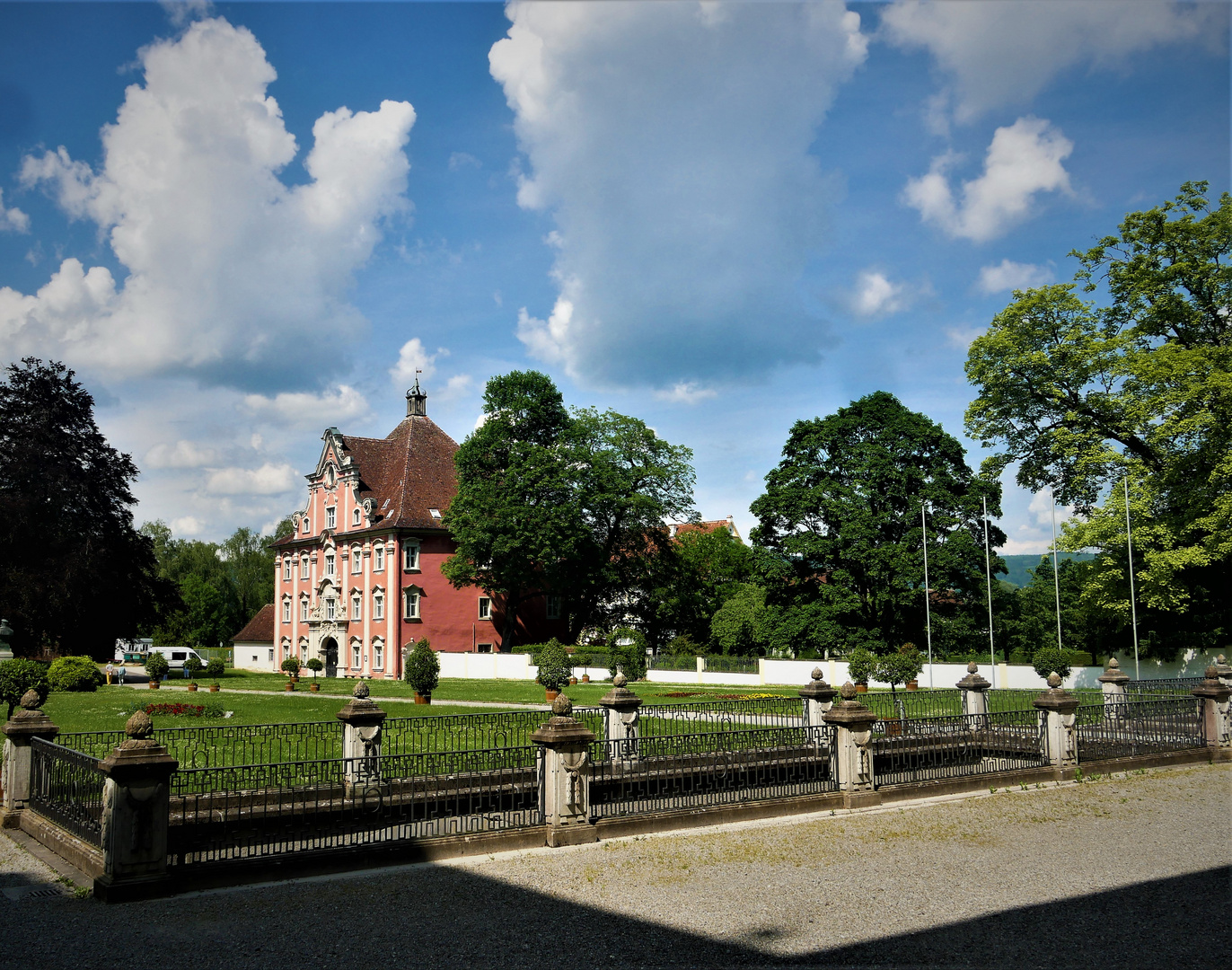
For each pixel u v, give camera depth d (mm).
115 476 51656
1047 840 12273
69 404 50438
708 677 46188
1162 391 36438
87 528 49219
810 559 46906
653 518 55688
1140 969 7500
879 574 43969
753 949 7930
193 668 47562
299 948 7863
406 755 12289
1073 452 38719
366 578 60031
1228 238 35938
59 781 11297
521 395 54406
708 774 14703
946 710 21594
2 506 44750
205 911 8844
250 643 72750
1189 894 9695
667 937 8242
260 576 101562
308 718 22000
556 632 63344
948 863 10992
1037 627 58125
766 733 15375
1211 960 7711
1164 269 37312
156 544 100188
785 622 46219
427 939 8109
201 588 92500
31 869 10227
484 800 13125
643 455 57031
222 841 10945
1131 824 13320
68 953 7637
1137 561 38312
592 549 54531
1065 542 40094
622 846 11688
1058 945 8078
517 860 10922
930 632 43812
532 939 8141
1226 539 34719
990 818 13672
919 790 15266
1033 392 40656
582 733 11961
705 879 10203
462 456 53375
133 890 9125
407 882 9938
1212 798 15312
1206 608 39375
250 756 15031
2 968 7266
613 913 8953
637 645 44375
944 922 8703
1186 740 19766
